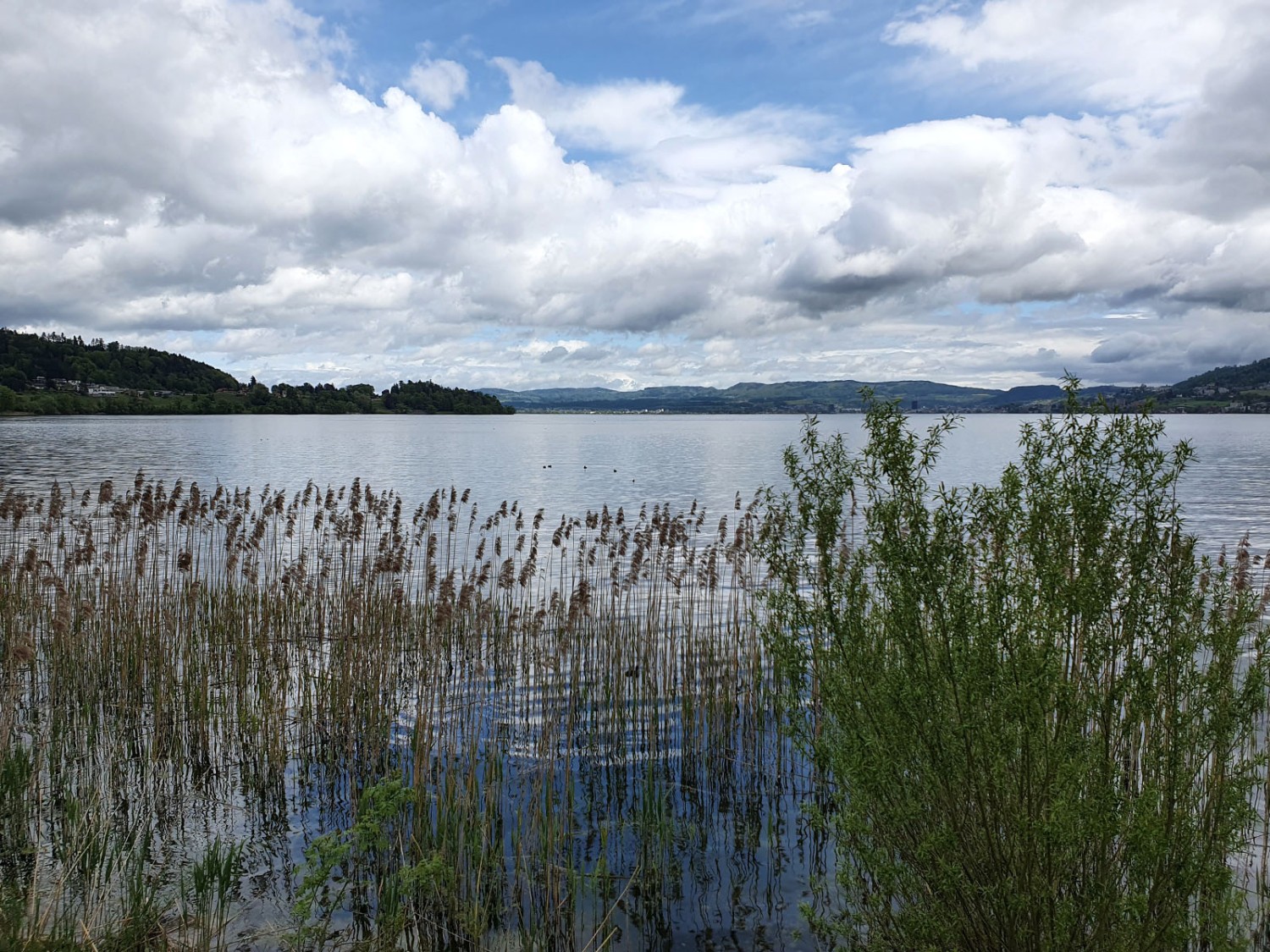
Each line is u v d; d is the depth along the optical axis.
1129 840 6.04
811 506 7.69
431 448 114.44
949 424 6.71
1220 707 6.66
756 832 11.48
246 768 13.16
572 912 9.12
